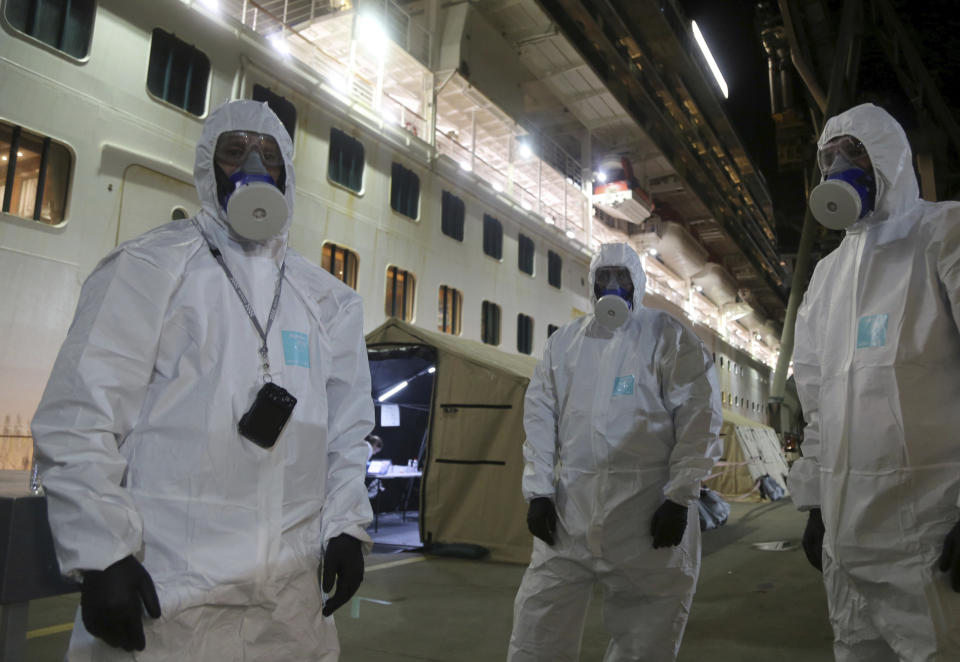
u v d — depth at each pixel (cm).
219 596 117
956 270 155
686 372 233
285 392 129
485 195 1638
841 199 171
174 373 125
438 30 1648
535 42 1900
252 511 124
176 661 113
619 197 2273
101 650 113
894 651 156
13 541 120
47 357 778
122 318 120
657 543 216
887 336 163
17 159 788
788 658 354
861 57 1900
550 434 254
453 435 709
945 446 153
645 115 2311
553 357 262
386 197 1343
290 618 128
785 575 602
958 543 143
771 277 4591
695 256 3150
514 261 1753
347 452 153
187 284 131
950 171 1945
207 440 121
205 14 1007
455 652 357
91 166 850
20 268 768
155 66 949
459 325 1532
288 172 150
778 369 2014
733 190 3394
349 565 140
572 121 2320
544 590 233
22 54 797
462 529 680
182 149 961
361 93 1514
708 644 381
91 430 111
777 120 2823
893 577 154
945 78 1927
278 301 143
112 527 105
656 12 2081
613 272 255
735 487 1527
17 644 125
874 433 161
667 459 233
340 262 1241
